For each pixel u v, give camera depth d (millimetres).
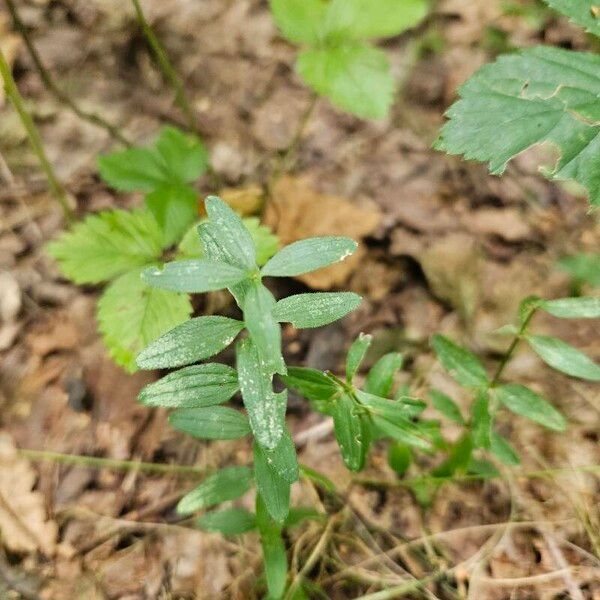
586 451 363
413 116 504
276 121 499
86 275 347
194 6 545
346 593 329
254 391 239
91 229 357
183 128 490
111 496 351
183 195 373
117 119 487
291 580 329
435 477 346
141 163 376
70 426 366
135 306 340
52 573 330
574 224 445
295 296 245
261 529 281
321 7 372
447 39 537
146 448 363
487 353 398
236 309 401
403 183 470
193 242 355
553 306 284
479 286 422
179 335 245
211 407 276
